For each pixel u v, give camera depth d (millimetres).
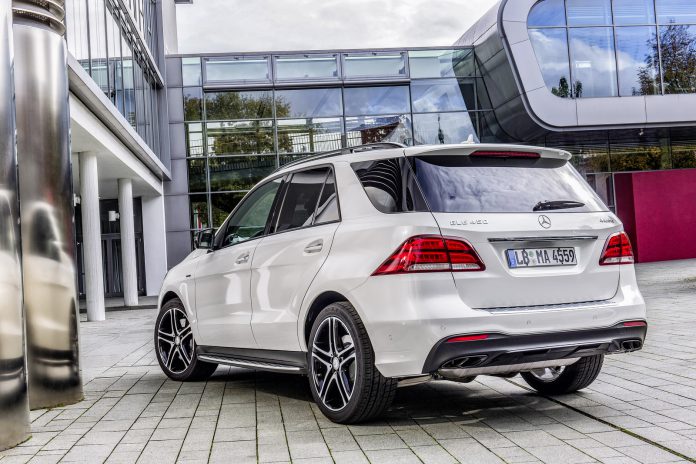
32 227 5777
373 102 27328
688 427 4375
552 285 4496
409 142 27219
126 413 5453
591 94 26188
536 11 26078
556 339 4371
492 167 4727
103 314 16969
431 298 4207
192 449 4289
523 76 25156
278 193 5738
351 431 4566
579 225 4645
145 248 26750
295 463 3900
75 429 4961
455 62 27484
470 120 27422
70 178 6059
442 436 4363
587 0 26219
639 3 26453
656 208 27672
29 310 5738
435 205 4395
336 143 27219
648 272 21188
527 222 4480
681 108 25969
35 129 5812
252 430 4715
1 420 4453
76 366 5973
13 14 5770
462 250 4297
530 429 4469
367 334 4477
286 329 5191
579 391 5586
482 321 4207
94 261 16906
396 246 4328
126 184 21656
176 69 27203
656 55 26484
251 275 5672
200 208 27109
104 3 16234
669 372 6188
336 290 4645
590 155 27797
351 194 4875
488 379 6328
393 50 27297
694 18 26688
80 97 13719
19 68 5770
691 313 10523
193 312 6562
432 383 6234
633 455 3834
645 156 28047
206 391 6289
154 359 8727
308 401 5652
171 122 27109
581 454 3887
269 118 27219
